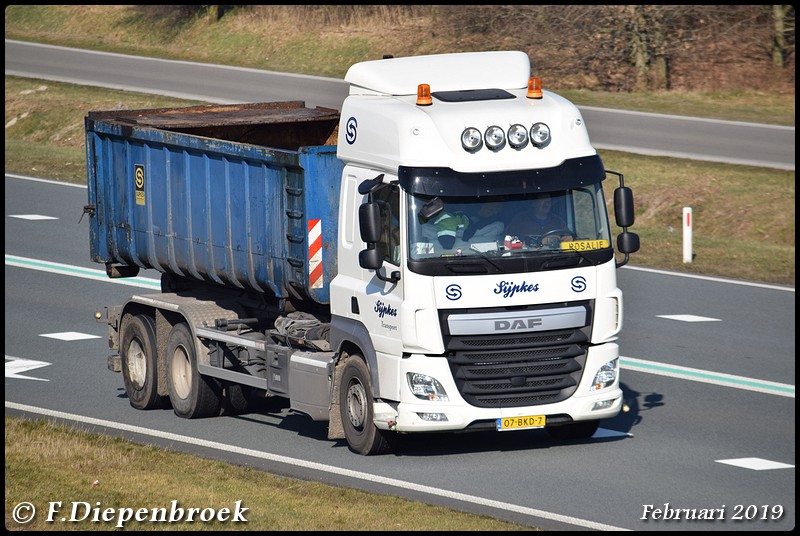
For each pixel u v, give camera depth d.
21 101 139.00
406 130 41.22
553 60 144.38
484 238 41.12
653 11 139.75
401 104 42.84
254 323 49.75
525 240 41.34
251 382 47.97
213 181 49.44
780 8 137.75
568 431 45.41
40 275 77.69
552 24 146.62
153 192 53.34
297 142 59.62
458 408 40.97
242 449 44.81
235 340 48.16
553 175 41.69
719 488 39.31
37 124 133.38
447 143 41.22
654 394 52.66
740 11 142.12
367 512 35.16
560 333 41.62
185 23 179.50
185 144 50.47
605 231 42.53
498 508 36.88
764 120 120.88
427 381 40.84
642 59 139.62
